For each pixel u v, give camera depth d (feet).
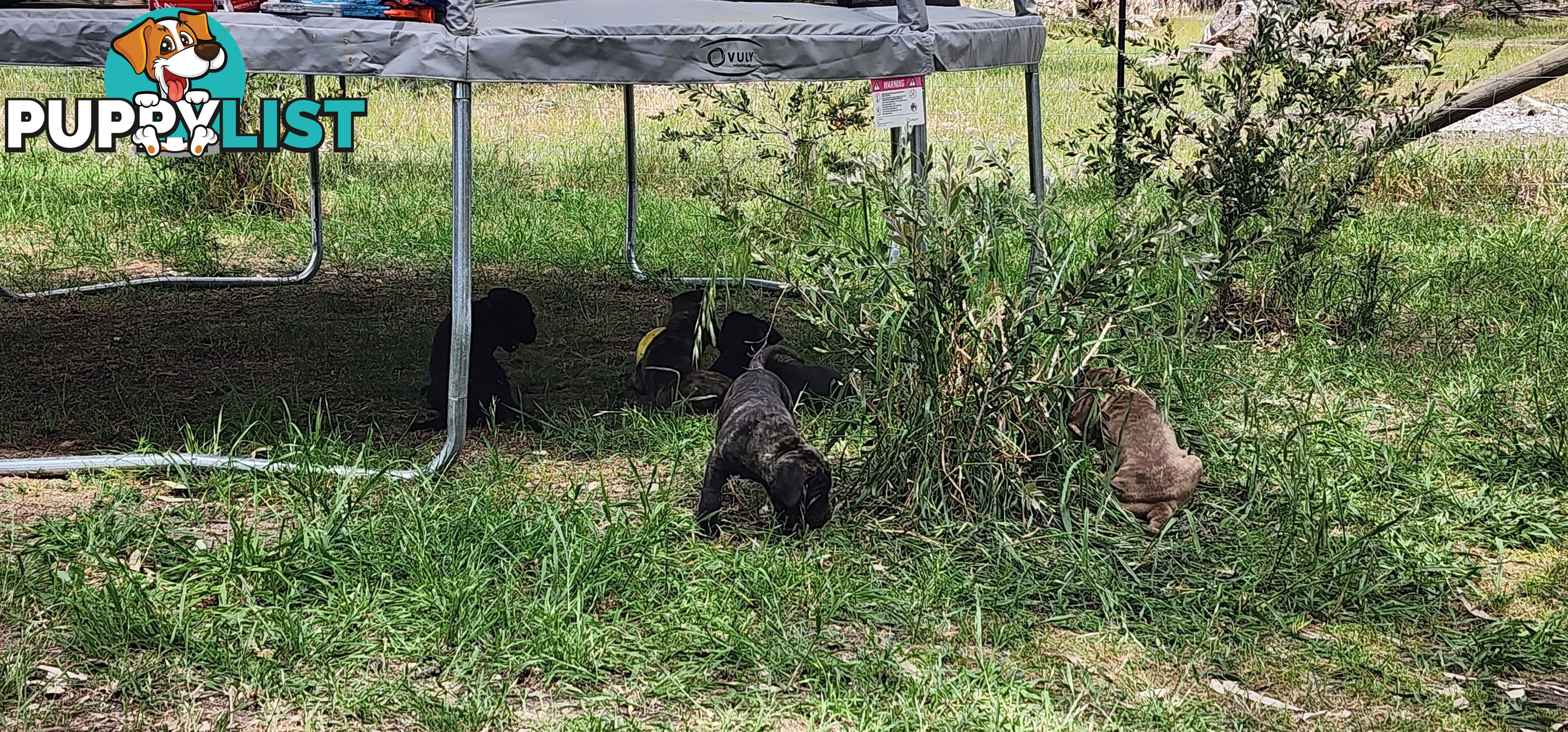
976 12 23.41
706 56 18.35
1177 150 48.32
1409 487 19.06
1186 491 17.10
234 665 13.07
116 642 13.33
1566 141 50.62
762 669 13.55
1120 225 18.61
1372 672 14.02
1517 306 29.66
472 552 15.44
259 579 14.87
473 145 53.72
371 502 17.43
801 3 24.22
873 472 17.78
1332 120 28.89
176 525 16.58
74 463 18.40
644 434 20.84
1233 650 14.43
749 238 18.07
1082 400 17.99
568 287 32.65
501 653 13.50
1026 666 13.87
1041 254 18.30
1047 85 70.95
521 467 19.45
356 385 23.94
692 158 47.75
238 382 23.99
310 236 38.34
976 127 56.85
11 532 16.17
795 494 16.10
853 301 17.74
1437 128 39.42
